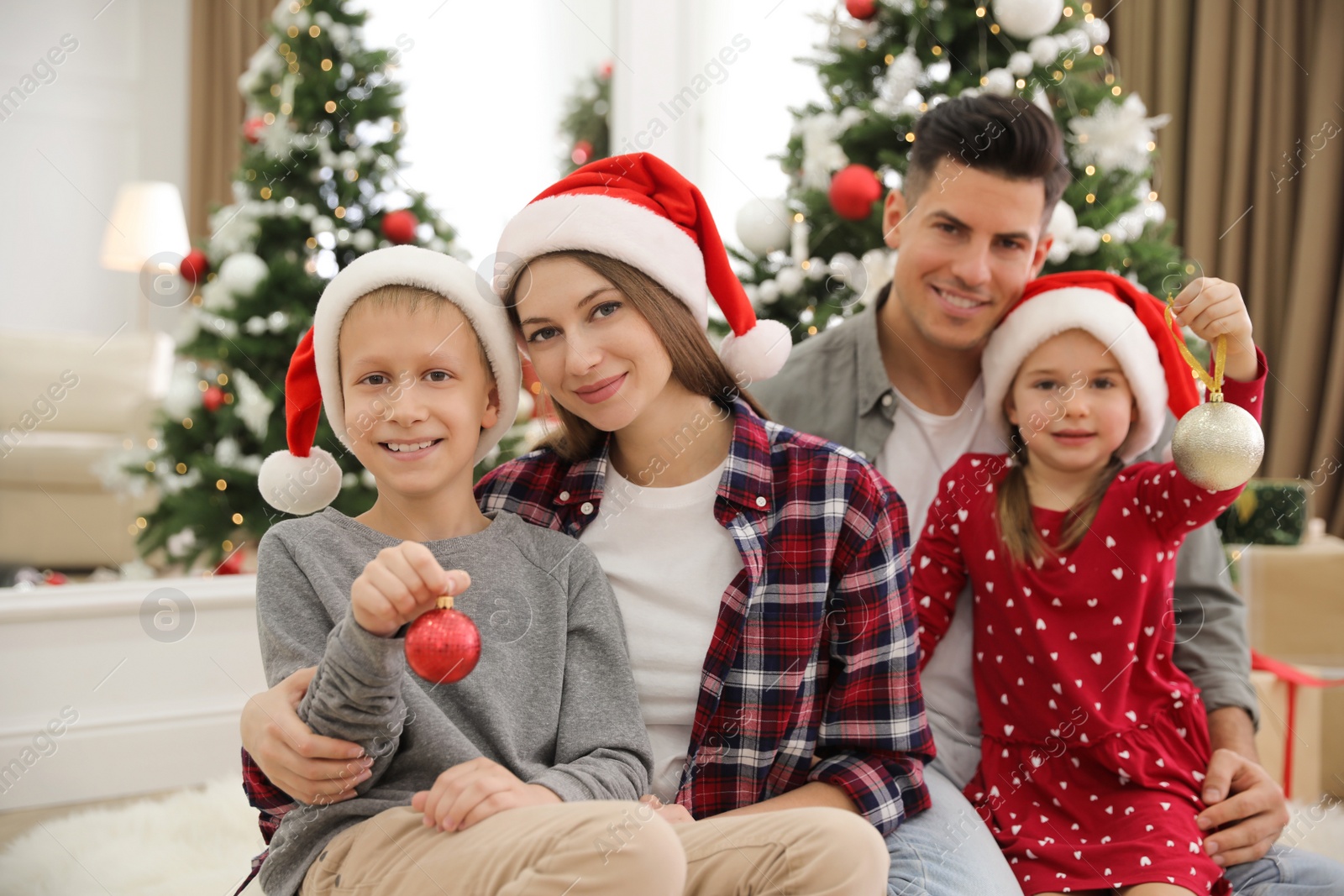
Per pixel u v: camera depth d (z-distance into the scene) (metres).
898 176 1.70
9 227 3.31
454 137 3.07
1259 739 1.55
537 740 0.85
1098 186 1.63
